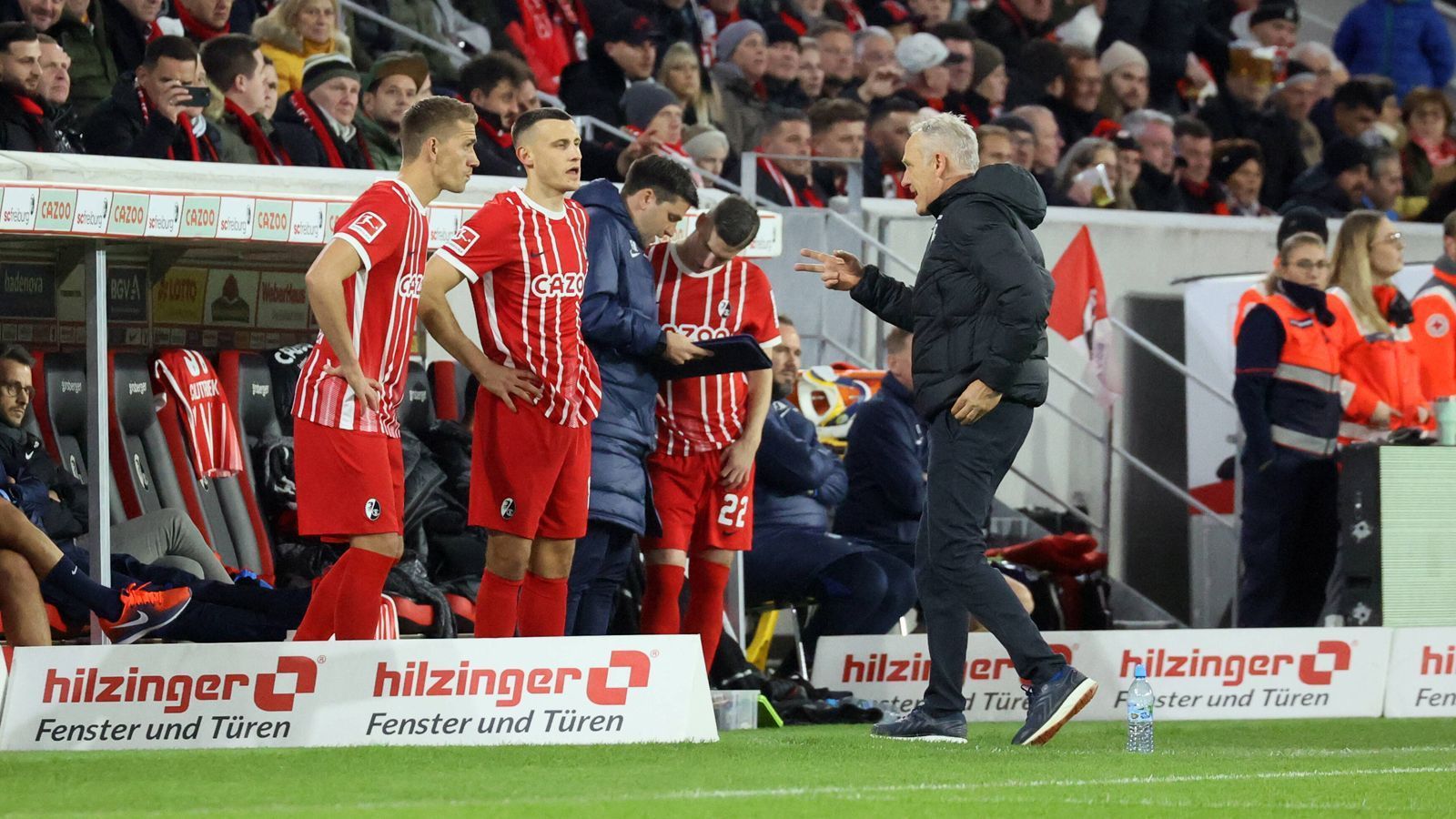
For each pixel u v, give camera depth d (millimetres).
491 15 45531
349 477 20766
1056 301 43250
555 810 14766
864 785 17047
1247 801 16547
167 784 16594
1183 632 27859
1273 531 37312
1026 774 18422
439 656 20609
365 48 41188
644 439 24594
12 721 20016
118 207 22891
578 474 22922
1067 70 52844
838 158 40031
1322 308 37281
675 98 42094
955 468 21734
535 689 20750
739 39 47000
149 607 23438
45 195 22406
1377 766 20188
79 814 14555
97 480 23781
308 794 15859
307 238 24234
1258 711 28141
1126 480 44344
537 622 23234
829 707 26266
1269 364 37031
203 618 24328
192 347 30250
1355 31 63031
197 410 28328
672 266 25750
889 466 30781
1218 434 43969
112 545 26266
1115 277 44562
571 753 19656
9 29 30234
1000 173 21656
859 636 27609
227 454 28781
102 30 35062
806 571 28938
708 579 26266
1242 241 46312
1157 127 51469
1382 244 39188
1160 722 27594
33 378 27375
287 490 29094
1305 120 57938
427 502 28125
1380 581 32562
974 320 21438
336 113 34938
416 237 21125
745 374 26109
